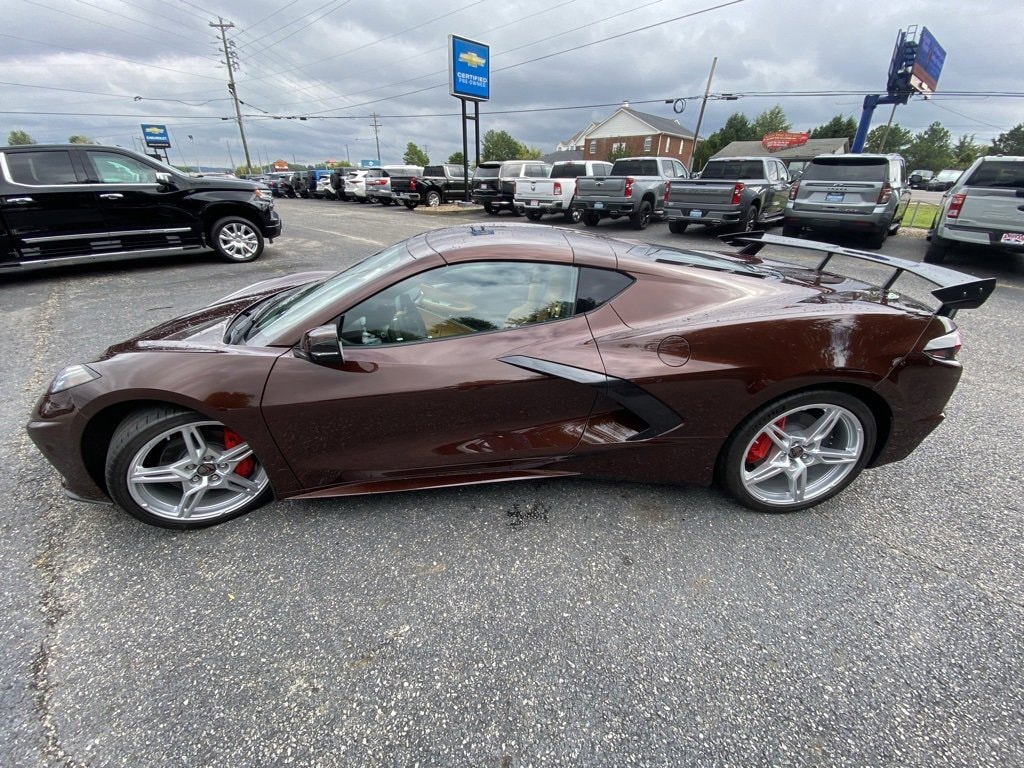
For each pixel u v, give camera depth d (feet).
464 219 51.67
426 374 6.74
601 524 7.43
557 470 7.48
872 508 7.83
